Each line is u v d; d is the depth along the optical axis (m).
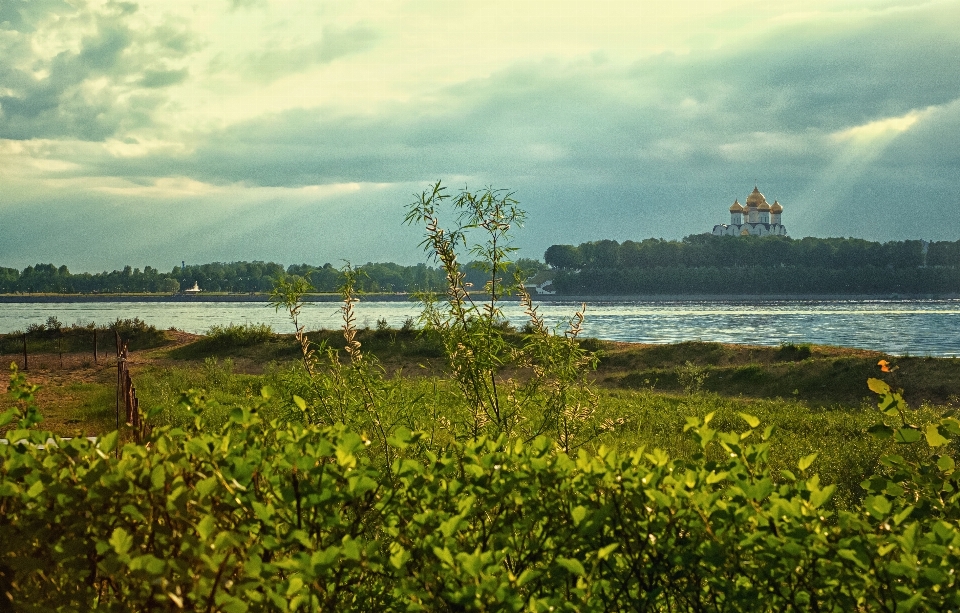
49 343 40.19
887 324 84.88
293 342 35.50
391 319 82.62
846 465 10.58
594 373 29.45
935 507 3.34
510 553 3.12
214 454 3.11
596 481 2.91
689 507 2.82
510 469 3.06
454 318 6.35
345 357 28.61
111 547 2.73
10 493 2.92
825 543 2.59
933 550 2.56
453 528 2.63
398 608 2.87
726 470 3.12
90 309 152.50
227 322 89.50
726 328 78.88
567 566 2.51
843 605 2.69
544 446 3.10
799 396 23.19
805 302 188.00
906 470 3.51
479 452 3.17
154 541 2.90
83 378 25.69
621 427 13.85
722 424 16.22
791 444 12.82
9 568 2.87
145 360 34.47
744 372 25.47
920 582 2.48
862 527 2.69
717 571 2.79
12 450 3.19
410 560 2.74
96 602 2.92
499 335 6.35
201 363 33.41
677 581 2.93
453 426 6.46
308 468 2.78
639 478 2.90
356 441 2.93
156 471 2.90
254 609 2.54
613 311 129.50
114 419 13.99
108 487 2.88
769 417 16.92
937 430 3.41
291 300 7.12
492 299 6.50
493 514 3.22
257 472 3.02
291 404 6.36
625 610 2.95
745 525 2.88
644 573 2.89
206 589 2.43
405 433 3.15
